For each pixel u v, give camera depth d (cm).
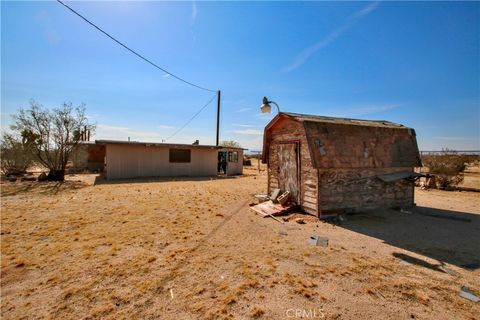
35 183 1207
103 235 486
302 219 607
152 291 292
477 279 323
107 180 1419
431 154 1362
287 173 761
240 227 555
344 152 657
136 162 1564
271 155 847
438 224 589
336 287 302
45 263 362
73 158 1758
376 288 300
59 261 369
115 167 1495
